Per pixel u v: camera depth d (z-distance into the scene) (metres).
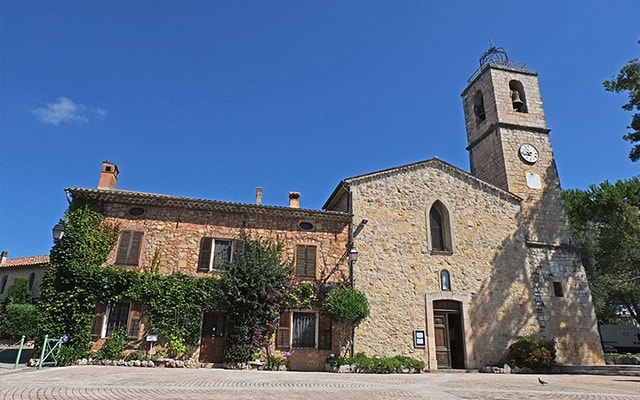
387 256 19.78
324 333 18.08
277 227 19.20
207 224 18.59
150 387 9.56
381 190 20.80
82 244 17.06
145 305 17.02
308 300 18.20
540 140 24.80
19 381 9.84
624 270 28.33
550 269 21.91
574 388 11.75
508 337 20.08
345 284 18.88
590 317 21.52
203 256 18.11
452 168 22.28
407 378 14.50
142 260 17.61
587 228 30.19
